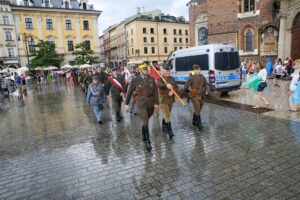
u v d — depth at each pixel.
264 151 4.55
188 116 7.64
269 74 17.77
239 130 5.89
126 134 6.19
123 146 5.32
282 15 17.72
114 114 8.74
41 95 16.48
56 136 6.38
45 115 9.31
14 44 42.91
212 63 10.05
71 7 47.28
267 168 3.88
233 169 3.92
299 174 3.64
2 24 41.59
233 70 10.48
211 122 6.79
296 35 17.06
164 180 3.71
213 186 3.46
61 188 3.67
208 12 23.44
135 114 8.46
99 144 5.55
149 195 3.34
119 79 7.97
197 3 26.62
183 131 6.10
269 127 5.96
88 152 5.09
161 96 5.66
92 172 4.14
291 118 6.62
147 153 4.82
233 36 21.72
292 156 4.26
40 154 5.12
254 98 9.98
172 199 3.21
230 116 7.31
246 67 19.66
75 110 9.99
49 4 45.88
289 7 17.33
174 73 12.64
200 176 3.76
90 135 6.30
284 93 10.49
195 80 6.04
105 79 10.91
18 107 11.82
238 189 3.34
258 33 19.97
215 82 10.11
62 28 46.59
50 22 45.59
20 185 3.83
